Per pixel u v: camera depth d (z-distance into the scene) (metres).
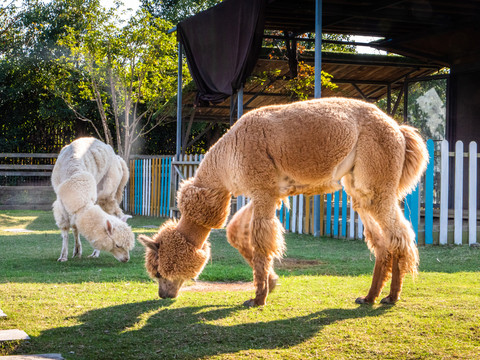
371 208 4.92
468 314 4.50
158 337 4.07
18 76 21.64
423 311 4.64
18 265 7.45
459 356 3.63
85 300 5.15
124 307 4.90
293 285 5.82
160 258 4.97
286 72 14.51
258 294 4.93
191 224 5.12
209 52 12.23
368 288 5.64
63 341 3.96
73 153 8.54
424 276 6.26
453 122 13.57
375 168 4.84
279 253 4.95
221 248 9.11
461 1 10.66
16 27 23.05
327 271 6.79
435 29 12.54
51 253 8.66
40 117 21.28
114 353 3.74
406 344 3.86
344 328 4.21
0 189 18.00
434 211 12.14
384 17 11.63
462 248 8.41
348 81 15.99
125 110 19.27
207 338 4.03
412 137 5.07
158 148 22.59
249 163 4.83
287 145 4.81
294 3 11.03
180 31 13.35
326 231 10.51
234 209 13.39
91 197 7.79
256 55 10.80
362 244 9.25
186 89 15.60
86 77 20.28
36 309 4.77
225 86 11.62
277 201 5.14
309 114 4.86
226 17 11.37
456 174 8.80
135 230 11.95
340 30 13.14
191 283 6.23
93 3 19.23
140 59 18.98
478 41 12.56
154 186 16.36
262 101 16.39
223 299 5.23
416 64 14.62
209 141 22.42
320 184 4.97
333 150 4.79
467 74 13.23
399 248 4.86
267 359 3.60
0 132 21.55
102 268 7.20
